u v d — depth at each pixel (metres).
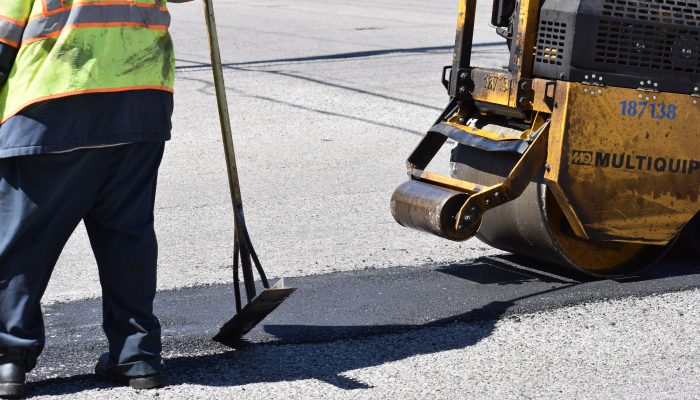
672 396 4.35
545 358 4.75
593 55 5.31
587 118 5.35
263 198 7.70
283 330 5.04
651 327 5.20
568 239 5.82
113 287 4.24
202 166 8.66
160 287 5.67
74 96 3.97
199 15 21.20
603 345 4.94
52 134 3.96
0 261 4.07
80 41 3.94
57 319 5.12
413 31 19.09
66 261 6.17
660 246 5.95
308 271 6.02
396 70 14.30
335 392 4.30
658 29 5.43
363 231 6.92
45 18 3.88
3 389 4.09
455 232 5.36
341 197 7.80
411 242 6.70
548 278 5.97
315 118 10.88
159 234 6.72
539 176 5.55
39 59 3.91
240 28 19.03
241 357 4.68
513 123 5.79
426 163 6.10
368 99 12.06
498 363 4.68
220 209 7.36
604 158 5.43
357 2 25.34
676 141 5.60
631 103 5.44
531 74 5.53
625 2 5.35
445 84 6.00
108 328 4.32
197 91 12.26
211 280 5.80
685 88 5.56
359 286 5.75
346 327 5.10
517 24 5.50
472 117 6.04
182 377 4.43
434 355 4.77
